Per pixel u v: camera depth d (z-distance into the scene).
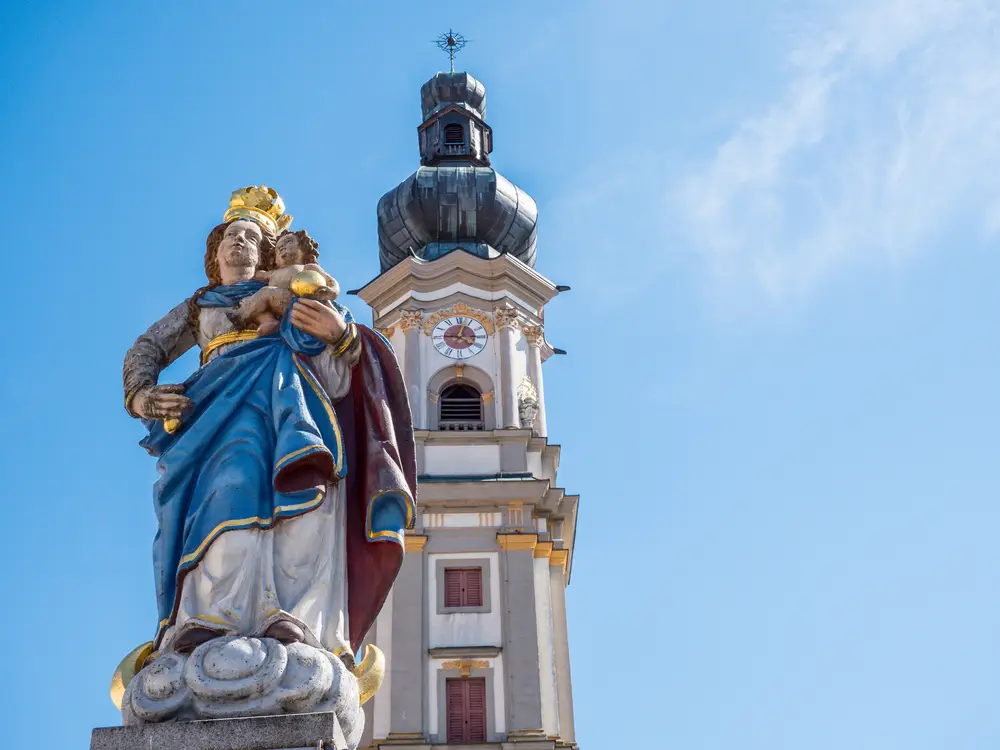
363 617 12.22
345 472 12.21
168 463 12.24
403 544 12.39
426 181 87.44
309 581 11.81
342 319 13.02
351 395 13.02
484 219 86.88
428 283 80.12
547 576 70.88
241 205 14.30
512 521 71.94
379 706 66.00
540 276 81.50
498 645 68.19
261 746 10.36
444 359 77.94
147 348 13.17
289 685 10.79
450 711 66.56
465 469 73.88
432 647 68.00
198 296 13.58
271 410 12.45
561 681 68.56
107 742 10.37
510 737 65.56
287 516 11.73
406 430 13.10
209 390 12.71
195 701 10.72
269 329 13.22
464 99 95.31
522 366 78.25
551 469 76.12
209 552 11.63
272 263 14.09
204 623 11.22
